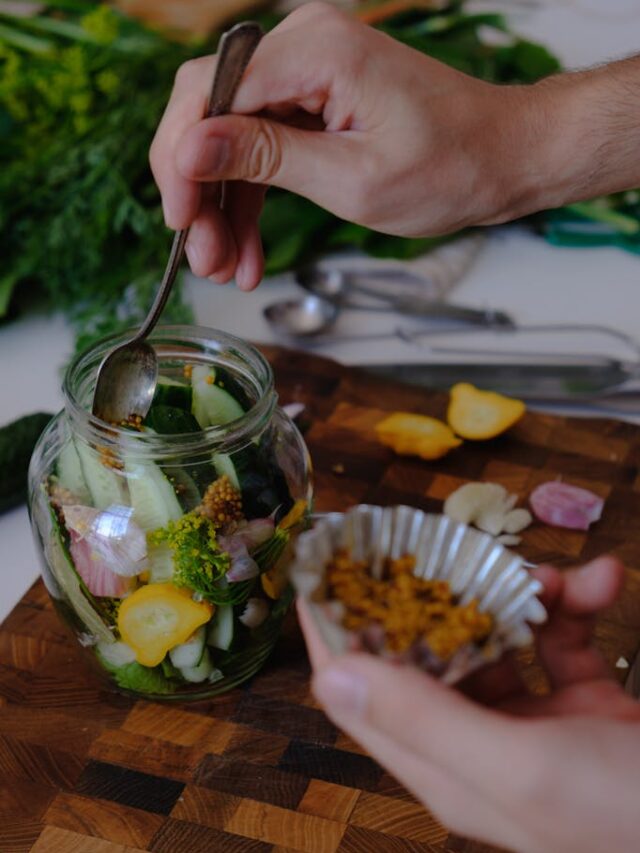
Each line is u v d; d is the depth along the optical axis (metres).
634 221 0.87
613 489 0.65
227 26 0.96
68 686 0.54
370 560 0.44
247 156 0.50
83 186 0.77
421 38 0.90
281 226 0.81
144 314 0.73
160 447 0.48
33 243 0.76
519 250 0.85
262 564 0.50
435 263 0.82
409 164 0.53
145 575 0.49
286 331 0.76
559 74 0.60
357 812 0.49
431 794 0.39
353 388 0.71
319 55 0.50
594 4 1.09
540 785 0.35
